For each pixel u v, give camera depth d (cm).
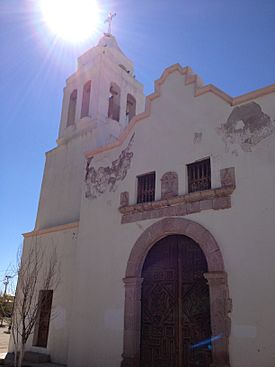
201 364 845
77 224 1345
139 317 994
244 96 953
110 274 1095
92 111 1673
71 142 1681
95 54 1886
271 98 899
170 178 1049
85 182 1329
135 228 1080
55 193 1631
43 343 1284
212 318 816
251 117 923
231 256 842
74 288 1184
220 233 880
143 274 1041
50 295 1341
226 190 895
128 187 1160
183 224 957
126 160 1209
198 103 1060
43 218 1622
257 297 775
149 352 953
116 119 1778
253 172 874
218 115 998
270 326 739
